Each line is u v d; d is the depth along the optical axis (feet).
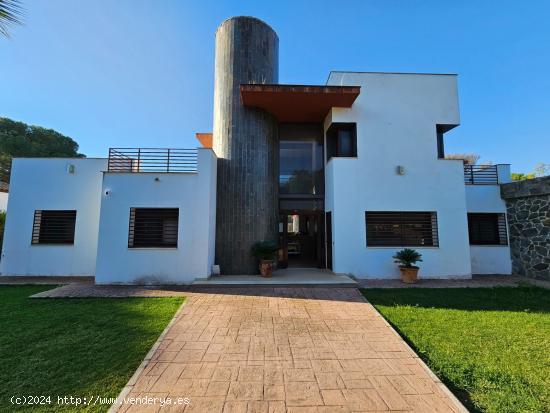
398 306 19.97
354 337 14.75
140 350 12.99
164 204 28.66
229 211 32.58
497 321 16.90
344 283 26.03
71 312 18.47
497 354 12.61
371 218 32.42
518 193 33.53
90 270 32.24
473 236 36.14
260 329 15.85
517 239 34.19
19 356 12.25
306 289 25.09
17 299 21.79
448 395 9.63
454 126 34.04
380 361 12.16
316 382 10.51
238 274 31.78
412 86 33.78
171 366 11.64
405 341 14.35
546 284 27.99
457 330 15.47
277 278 28.68
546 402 9.23
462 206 32.30
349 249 31.42
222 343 13.97
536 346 13.43
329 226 34.88
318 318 17.67
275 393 9.78
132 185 28.63
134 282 27.55
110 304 20.39
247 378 10.77
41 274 31.96
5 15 7.21
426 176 32.60
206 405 9.07
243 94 30.71
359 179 32.24
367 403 9.21
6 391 9.66
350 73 33.55
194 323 16.70
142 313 18.37
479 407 9.06
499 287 26.45
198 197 28.89
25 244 32.17
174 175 29.01
